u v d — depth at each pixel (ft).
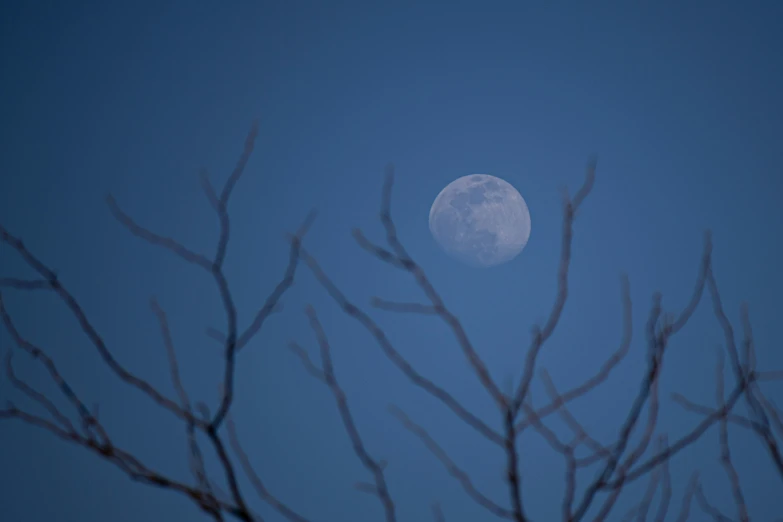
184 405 53.31
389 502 52.44
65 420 51.37
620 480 53.98
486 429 52.70
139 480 51.37
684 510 55.93
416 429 53.67
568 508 52.70
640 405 54.85
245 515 50.78
